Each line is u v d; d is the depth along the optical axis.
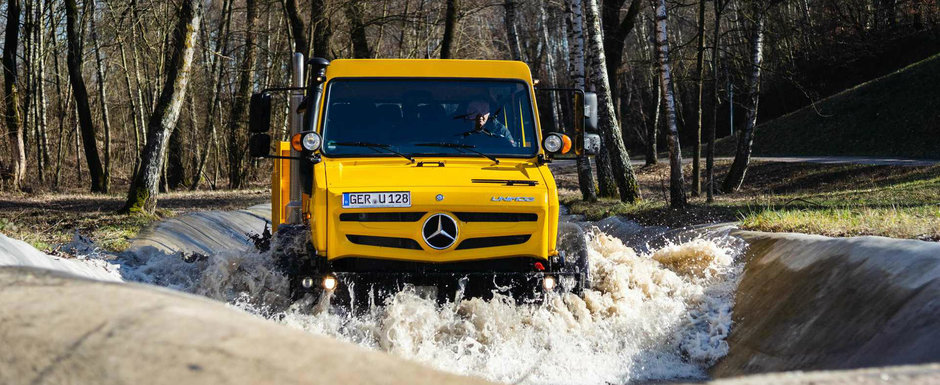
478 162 7.84
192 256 10.74
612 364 6.93
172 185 41.34
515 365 6.66
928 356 5.04
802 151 47.84
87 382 2.66
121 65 35.09
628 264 8.41
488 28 51.69
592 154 8.23
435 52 41.50
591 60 22.22
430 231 7.08
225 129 41.88
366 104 8.05
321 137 7.88
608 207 20.36
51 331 3.04
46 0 33.09
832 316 6.59
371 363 2.93
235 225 17.39
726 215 14.10
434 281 7.07
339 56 36.69
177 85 17.53
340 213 7.05
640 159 66.06
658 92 47.12
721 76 30.55
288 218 8.66
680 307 8.02
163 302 3.29
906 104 45.59
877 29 59.84
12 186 28.88
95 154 32.28
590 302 7.44
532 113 8.12
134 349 2.83
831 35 60.41
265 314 7.25
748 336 7.37
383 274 7.04
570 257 7.64
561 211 22.70
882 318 5.96
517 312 7.14
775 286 7.83
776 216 11.30
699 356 7.42
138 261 10.62
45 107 38.19
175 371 2.68
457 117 8.07
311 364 2.82
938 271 5.98
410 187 7.12
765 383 2.91
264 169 50.88
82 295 3.40
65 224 14.79
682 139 75.44
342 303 7.07
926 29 57.03
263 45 42.53
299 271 7.12
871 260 6.85
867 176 33.88
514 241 7.20
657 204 19.09
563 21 56.41
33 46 34.12
